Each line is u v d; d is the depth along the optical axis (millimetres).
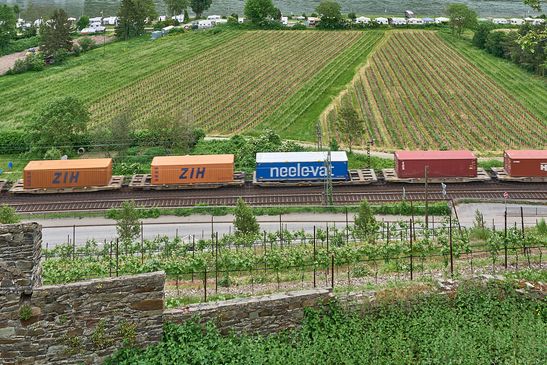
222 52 148375
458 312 25031
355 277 33094
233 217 66375
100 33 176125
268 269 36438
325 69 131750
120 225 54438
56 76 133375
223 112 105625
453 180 75812
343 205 68125
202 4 191875
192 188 77125
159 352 21953
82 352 21547
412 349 23172
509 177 75875
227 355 22453
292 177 76750
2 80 133125
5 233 20484
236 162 84188
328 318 24203
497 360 22500
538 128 95875
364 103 109062
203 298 29859
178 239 51031
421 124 98188
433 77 124875
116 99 115250
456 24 158750
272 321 23953
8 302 20750
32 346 21094
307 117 102625
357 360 22594
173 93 117750
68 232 62375
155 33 168375
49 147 88688
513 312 24766
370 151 87000
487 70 129000
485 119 100188
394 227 51125
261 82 123375
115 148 89812
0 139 91562
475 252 36719
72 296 21281
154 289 22094
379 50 147375
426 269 33156
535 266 32312
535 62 125125
